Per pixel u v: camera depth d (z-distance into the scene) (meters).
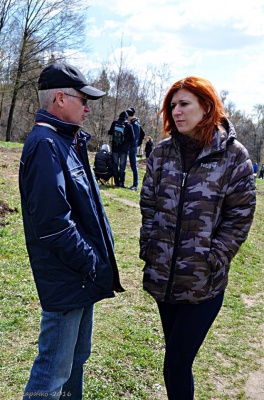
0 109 39.97
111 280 2.42
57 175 2.12
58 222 2.10
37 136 2.18
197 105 2.45
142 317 4.39
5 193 8.28
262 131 70.81
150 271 2.65
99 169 11.10
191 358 2.59
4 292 4.45
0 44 30.78
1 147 16.23
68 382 2.64
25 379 3.12
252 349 4.21
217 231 2.55
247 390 3.53
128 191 10.84
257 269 7.05
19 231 6.40
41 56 33.06
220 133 2.49
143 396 3.18
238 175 2.48
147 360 3.62
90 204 2.32
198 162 2.50
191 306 2.57
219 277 2.56
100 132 40.97
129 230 7.44
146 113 39.88
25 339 3.65
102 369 3.38
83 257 2.18
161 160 2.65
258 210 12.93
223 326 4.66
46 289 2.25
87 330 2.60
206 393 3.40
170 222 2.55
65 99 2.29
